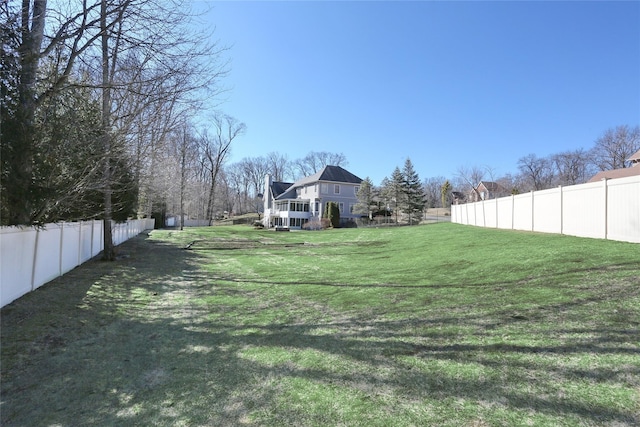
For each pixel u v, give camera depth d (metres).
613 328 3.73
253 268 11.01
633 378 2.76
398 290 6.62
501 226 16.39
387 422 2.46
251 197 77.12
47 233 7.54
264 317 5.43
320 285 7.83
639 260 6.39
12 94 5.13
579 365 3.03
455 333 4.07
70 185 6.92
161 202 34.22
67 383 3.31
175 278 9.14
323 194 41.06
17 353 3.98
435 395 2.78
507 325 4.14
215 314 5.71
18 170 5.43
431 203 76.31
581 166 49.47
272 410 2.72
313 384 3.12
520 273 6.74
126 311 5.92
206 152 51.31
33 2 5.84
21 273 6.26
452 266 8.55
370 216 39.53
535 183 54.25
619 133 44.59
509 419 2.38
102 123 7.52
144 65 7.41
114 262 11.43
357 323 4.82
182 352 4.07
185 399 2.96
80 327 4.99
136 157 9.48
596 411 2.39
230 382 3.25
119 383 3.31
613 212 8.95
